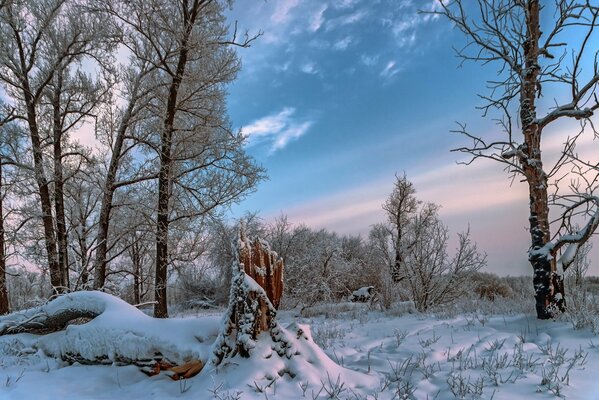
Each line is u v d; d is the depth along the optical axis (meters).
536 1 9.47
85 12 13.96
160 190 13.80
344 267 20.12
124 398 5.01
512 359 5.83
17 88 14.78
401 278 14.88
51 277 14.09
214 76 13.96
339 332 9.14
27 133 14.81
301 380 4.94
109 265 17.92
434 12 10.34
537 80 9.62
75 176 15.46
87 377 5.83
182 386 5.10
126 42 14.28
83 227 16.19
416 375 5.32
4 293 14.86
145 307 21.56
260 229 20.55
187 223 14.38
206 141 14.36
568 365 5.48
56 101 14.84
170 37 13.86
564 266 8.66
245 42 14.02
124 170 15.56
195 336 6.06
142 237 14.73
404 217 23.42
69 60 14.79
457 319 9.65
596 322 7.25
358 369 5.79
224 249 21.20
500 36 9.83
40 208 14.64
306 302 18.31
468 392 4.61
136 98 14.72
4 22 13.98
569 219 9.20
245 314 5.38
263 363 5.11
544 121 9.19
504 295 17.05
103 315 6.96
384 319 11.55
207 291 24.75
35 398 4.89
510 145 9.41
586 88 8.76
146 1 13.13
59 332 7.40
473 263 13.66
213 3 14.00
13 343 7.79
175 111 14.02
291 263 19.75
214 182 14.46
